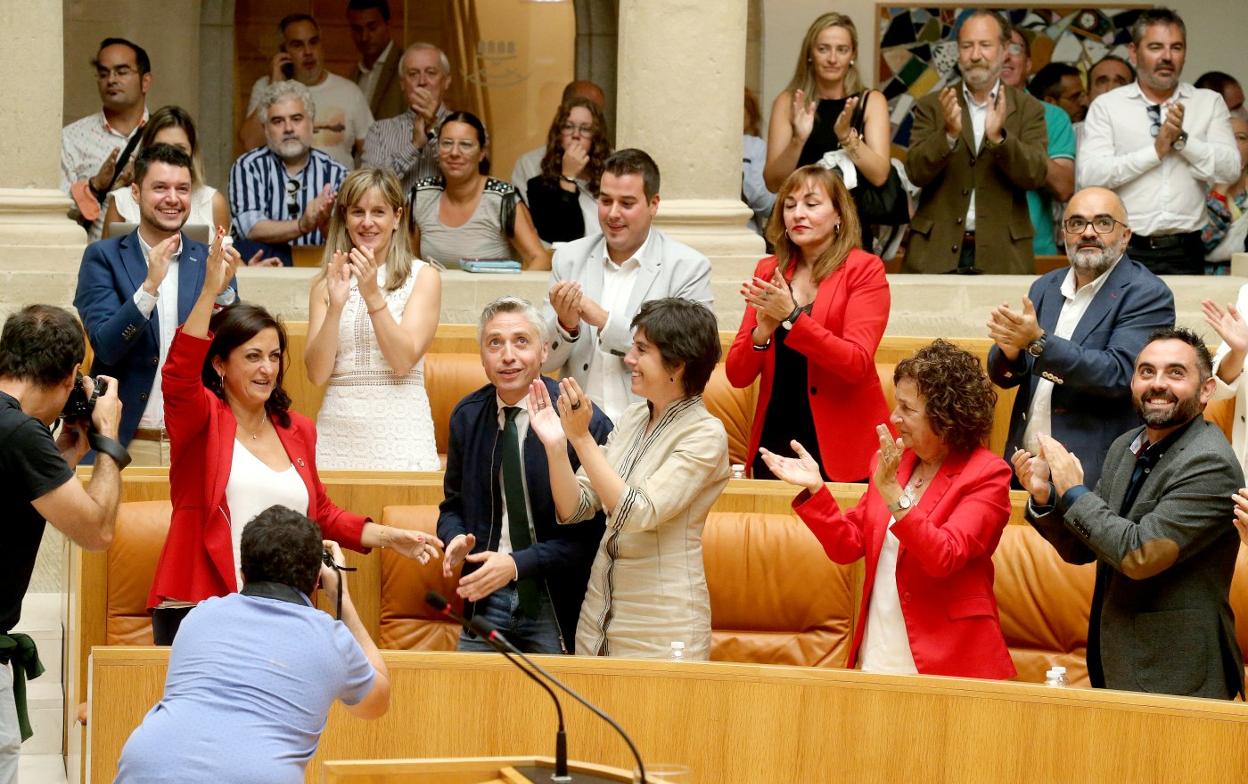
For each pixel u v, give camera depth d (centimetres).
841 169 880
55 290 859
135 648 501
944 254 917
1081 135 961
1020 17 1261
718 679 507
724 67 898
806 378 632
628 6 901
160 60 1259
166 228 682
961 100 909
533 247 909
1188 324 913
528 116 1294
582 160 939
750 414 812
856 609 618
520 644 546
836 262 628
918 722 497
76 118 1248
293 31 1166
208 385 548
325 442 651
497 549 552
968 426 502
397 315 649
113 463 501
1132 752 482
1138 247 945
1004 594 607
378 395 648
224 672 407
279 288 886
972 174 913
